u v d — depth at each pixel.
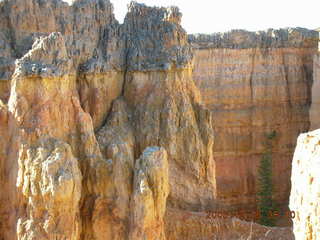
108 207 22.56
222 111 44.69
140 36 28.58
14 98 21.78
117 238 22.34
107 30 28.14
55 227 20.48
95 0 27.86
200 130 28.58
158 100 27.66
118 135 26.08
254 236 25.94
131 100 27.91
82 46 26.64
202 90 44.25
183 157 27.69
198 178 27.91
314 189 10.59
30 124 21.53
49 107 22.03
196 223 25.83
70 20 26.62
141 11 29.11
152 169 22.14
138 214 21.67
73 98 23.33
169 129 27.27
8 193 22.22
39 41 23.41
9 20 25.84
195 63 43.94
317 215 10.48
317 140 10.80
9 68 24.41
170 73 27.83
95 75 26.45
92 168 22.73
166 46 28.11
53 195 20.31
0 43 25.08
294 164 11.75
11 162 22.06
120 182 22.56
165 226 25.41
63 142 21.45
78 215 21.80
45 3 25.98
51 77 22.08
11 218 21.86
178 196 27.70
